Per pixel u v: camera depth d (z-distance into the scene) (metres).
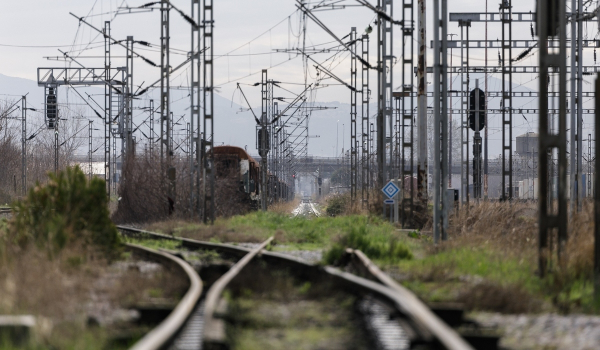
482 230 65.31
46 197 51.53
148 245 63.47
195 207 107.56
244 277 33.59
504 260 43.81
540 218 38.12
